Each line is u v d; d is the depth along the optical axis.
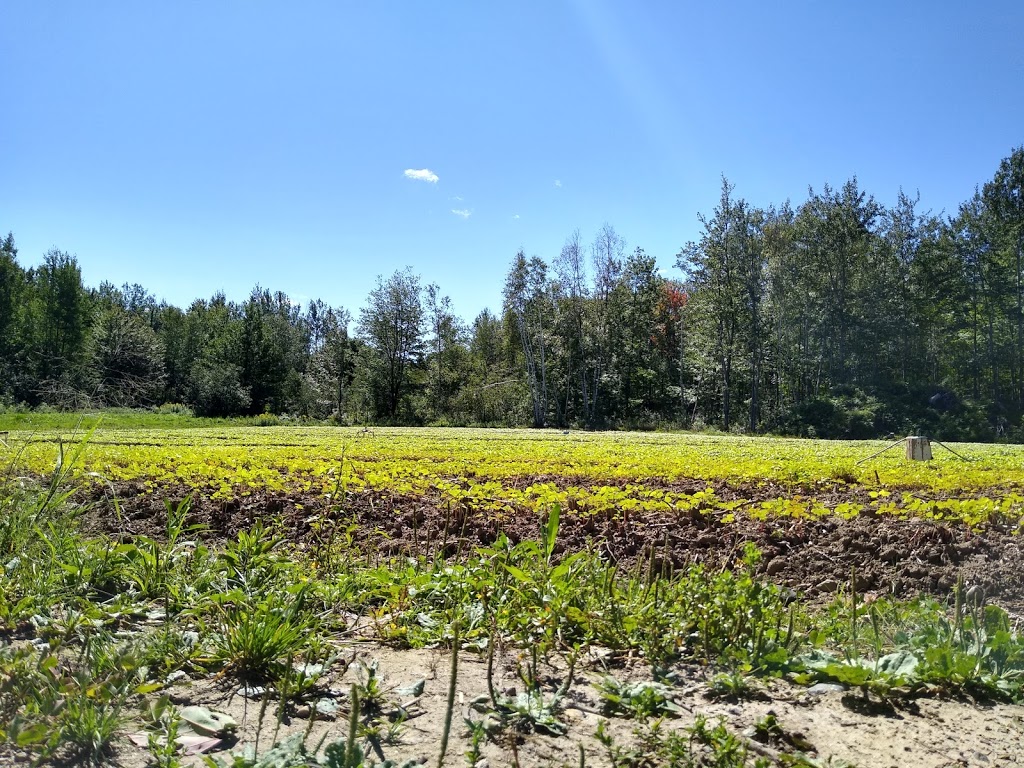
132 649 3.15
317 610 4.15
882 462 15.61
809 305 48.69
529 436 31.44
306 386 60.91
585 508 8.11
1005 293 46.91
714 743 2.58
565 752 2.58
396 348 58.22
